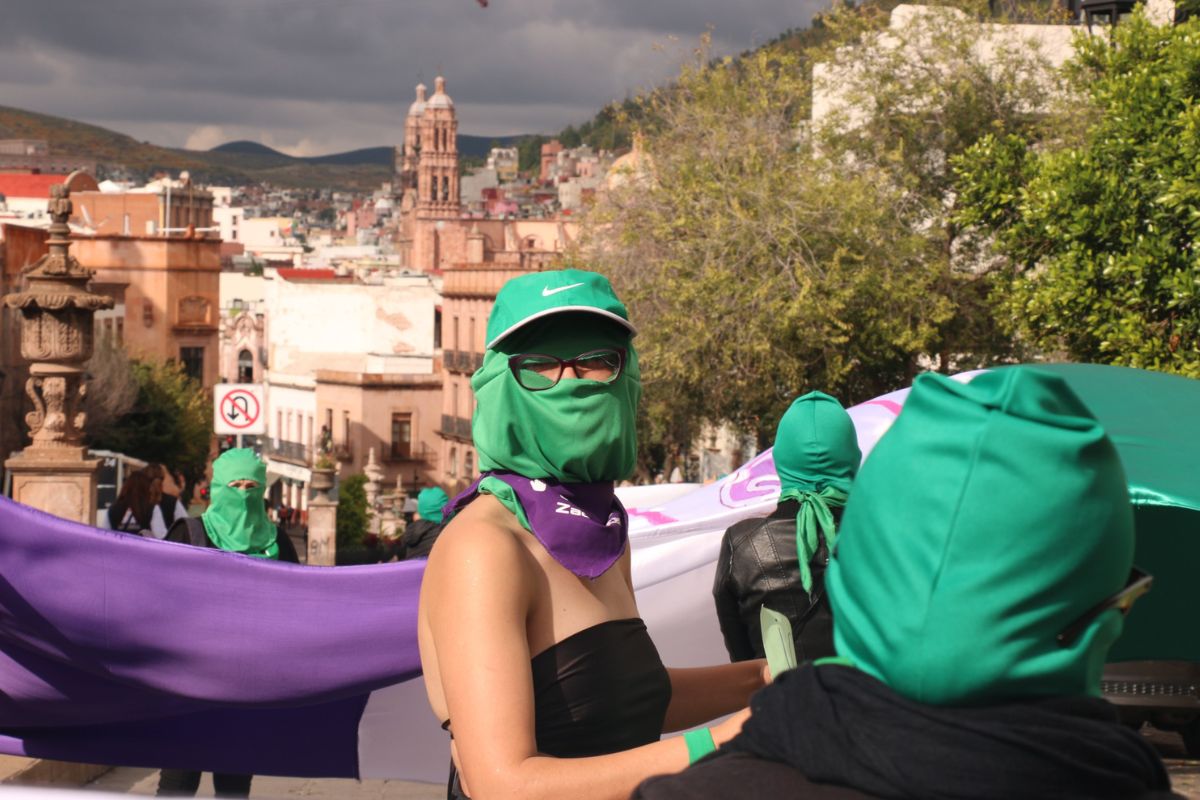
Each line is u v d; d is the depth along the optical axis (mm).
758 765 1379
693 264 26531
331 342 94562
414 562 4254
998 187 16250
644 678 2377
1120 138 14125
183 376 66625
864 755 1297
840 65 28688
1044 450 1278
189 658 4211
